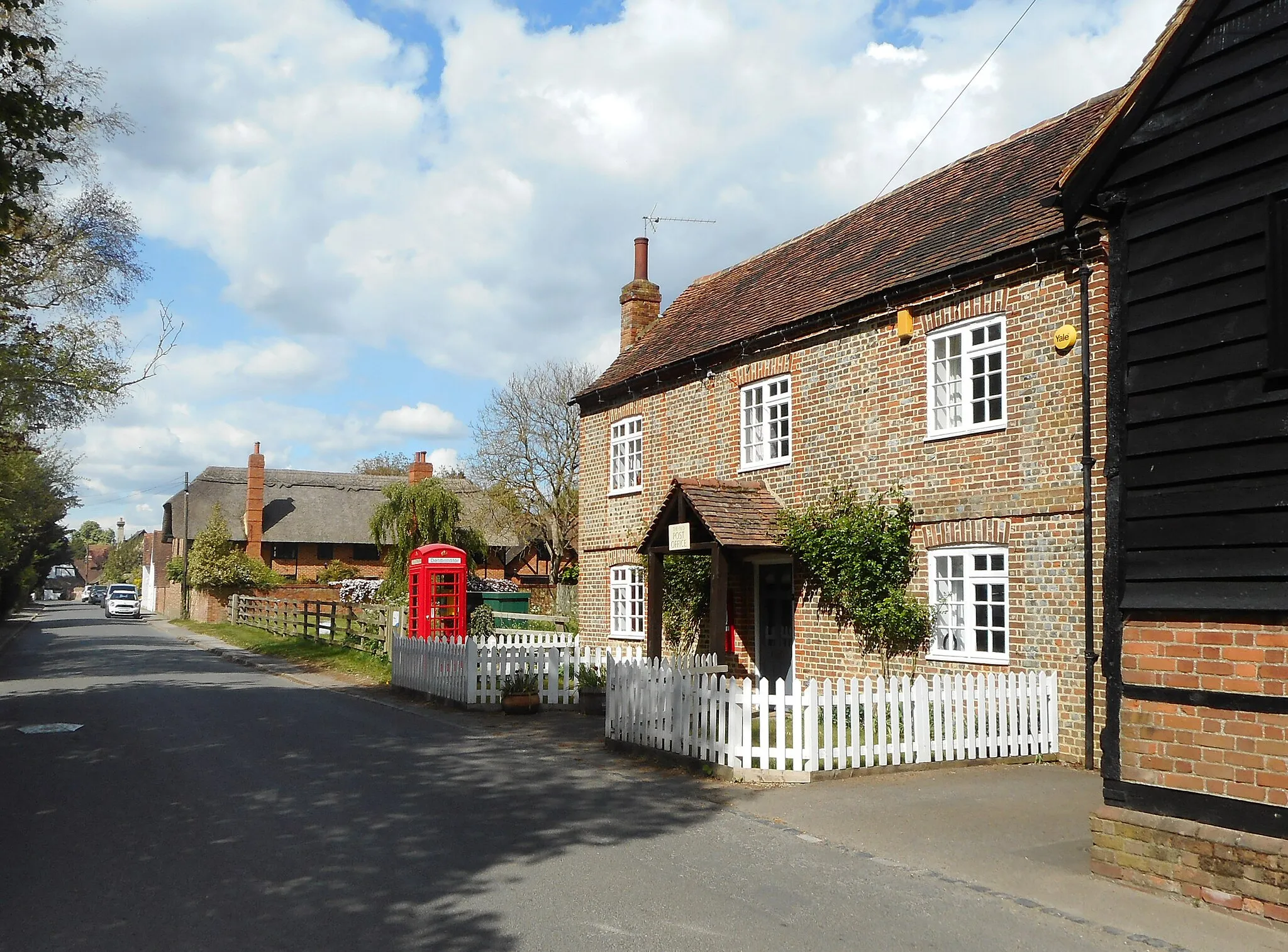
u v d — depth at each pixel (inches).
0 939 237.0
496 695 692.1
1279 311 258.1
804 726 441.4
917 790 415.5
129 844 320.5
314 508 2433.6
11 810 367.9
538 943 238.2
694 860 310.5
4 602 1855.3
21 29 644.7
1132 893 278.4
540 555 2237.9
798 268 804.0
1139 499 289.6
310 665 1042.7
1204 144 277.7
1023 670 512.1
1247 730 260.4
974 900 273.6
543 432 2030.0
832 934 247.6
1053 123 660.7
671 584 800.3
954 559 563.8
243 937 239.3
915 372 590.9
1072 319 498.6
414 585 936.3
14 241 652.1
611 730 525.7
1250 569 260.2
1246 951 236.7
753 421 738.8
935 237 633.0
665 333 941.2
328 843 323.9
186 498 2359.7
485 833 340.2
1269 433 258.7
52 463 1476.4
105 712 641.0
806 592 658.8
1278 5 263.0
